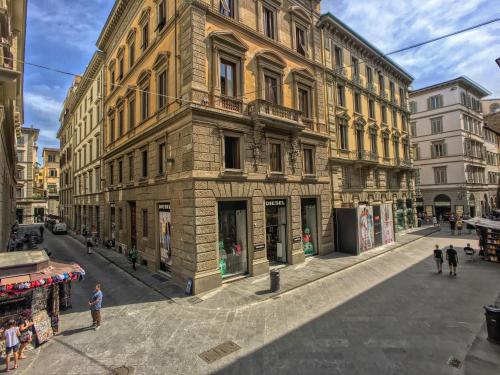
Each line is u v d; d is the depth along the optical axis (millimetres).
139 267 17906
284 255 18016
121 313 10836
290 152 18359
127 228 21516
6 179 19344
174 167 14945
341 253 21125
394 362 7211
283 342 8352
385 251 21875
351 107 25375
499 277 14852
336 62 24562
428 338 8406
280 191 17422
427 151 44094
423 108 44594
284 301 11727
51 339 8852
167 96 15586
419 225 38250
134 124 20578
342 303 11312
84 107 36250
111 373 7062
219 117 14391
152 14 18188
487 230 18797
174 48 15180
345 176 24125
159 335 9008
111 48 26125
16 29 13758
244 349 8031
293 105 19172
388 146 30297
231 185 14695
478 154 45531
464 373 6738
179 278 14055
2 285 8031
